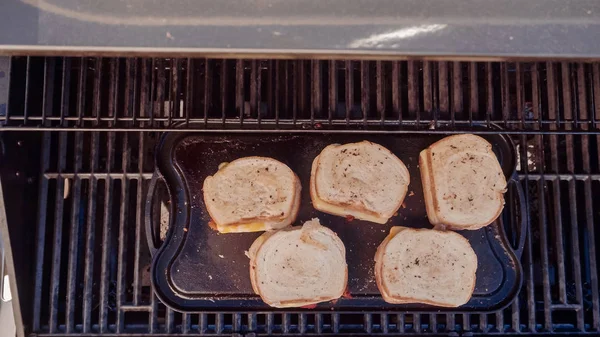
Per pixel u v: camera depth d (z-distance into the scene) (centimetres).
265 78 102
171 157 97
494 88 103
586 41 88
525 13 87
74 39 86
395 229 96
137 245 98
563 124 101
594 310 99
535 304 101
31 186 98
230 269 97
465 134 95
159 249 96
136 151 102
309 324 100
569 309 99
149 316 98
